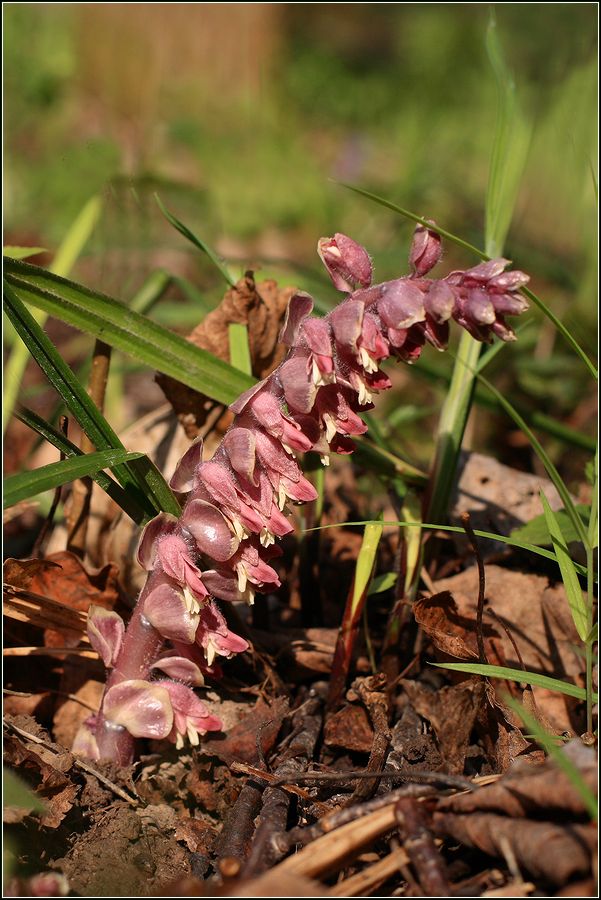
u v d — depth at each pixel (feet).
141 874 1.55
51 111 4.37
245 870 1.47
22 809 1.52
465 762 1.64
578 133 2.41
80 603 1.72
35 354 1.62
